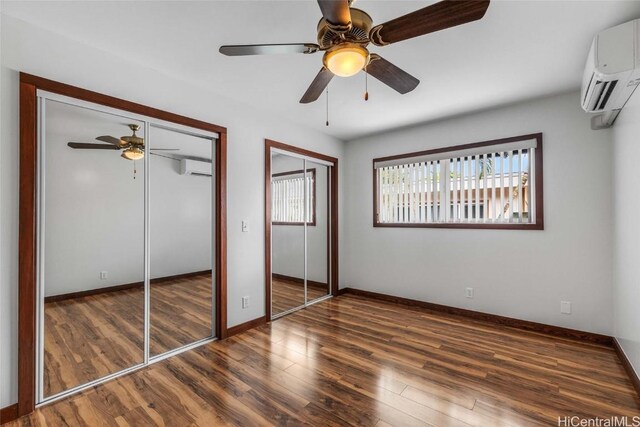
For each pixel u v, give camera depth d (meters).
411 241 3.90
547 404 1.83
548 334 2.92
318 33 1.42
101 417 1.73
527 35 1.92
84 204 2.29
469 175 3.45
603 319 2.67
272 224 3.55
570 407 1.80
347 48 1.45
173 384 2.07
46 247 2.12
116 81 2.17
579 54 2.14
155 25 1.84
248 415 1.75
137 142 2.39
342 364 2.35
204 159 3.38
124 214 2.48
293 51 1.53
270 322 3.30
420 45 2.03
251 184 3.15
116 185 2.43
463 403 1.85
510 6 1.66
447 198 3.61
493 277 3.27
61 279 2.24
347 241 4.54
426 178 3.77
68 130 2.13
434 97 2.92
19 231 1.74
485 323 3.24
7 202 1.71
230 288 2.92
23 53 1.77
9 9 1.68
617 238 2.46
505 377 2.14
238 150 3.02
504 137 3.18
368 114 3.40
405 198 3.97
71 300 2.30
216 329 2.85
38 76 1.82
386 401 1.88
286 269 3.75
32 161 1.79
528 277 3.05
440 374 2.19
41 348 1.85
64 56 1.93
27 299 1.76
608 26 1.82
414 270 3.87
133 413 1.76
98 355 2.40
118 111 2.20
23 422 1.68
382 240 4.17
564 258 2.86
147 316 2.36
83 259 2.35
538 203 2.97
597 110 2.28
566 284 2.85
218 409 1.80
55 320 2.21
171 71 2.42
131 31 1.90
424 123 3.73
